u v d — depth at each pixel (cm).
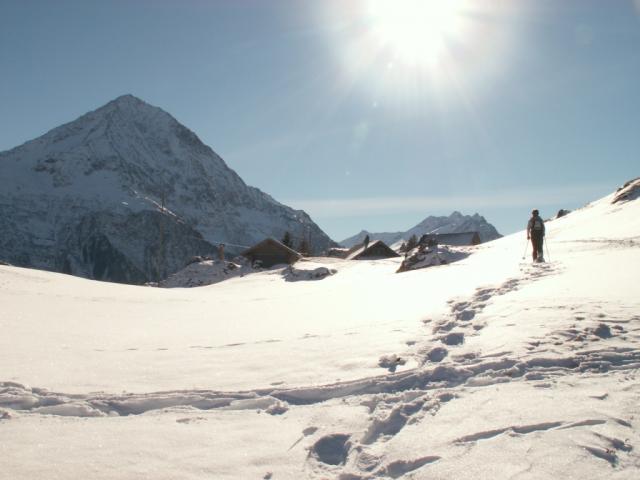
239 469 398
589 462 349
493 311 890
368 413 500
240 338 954
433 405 490
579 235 2892
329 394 576
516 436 399
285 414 519
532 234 1695
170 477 385
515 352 615
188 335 1027
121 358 789
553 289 1027
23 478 382
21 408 562
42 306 1499
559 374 539
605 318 729
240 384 623
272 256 6175
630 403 442
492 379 543
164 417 522
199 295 2458
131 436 466
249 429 480
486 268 1809
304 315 1228
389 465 388
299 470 395
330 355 734
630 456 354
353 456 414
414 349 712
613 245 1997
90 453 429
